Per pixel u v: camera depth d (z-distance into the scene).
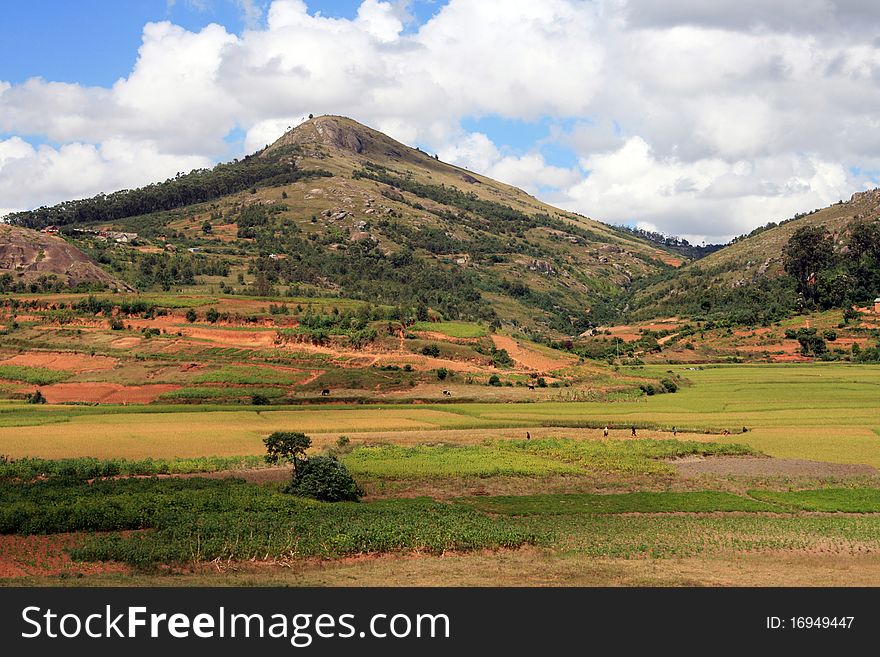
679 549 54.81
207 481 74.38
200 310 184.50
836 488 77.56
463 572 48.88
